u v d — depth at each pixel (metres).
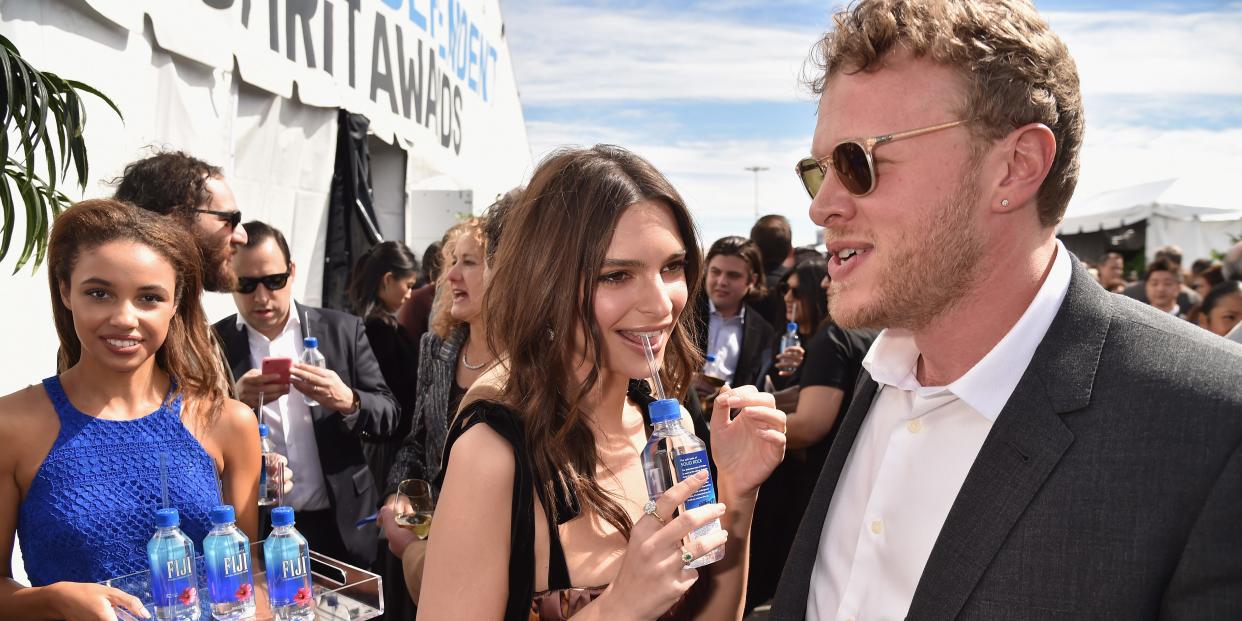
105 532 1.67
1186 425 0.91
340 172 5.47
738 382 4.49
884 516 1.17
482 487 1.17
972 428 1.11
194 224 2.28
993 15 1.01
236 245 2.42
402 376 3.70
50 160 2.02
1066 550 0.95
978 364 1.08
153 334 1.73
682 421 1.39
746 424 1.44
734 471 1.44
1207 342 0.98
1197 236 11.49
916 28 1.01
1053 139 1.01
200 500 1.79
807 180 1.23
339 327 3.16
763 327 4.56
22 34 2.72
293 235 5.01
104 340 1.68
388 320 3.77
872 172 1.04
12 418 1.67
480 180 9.23
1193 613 0.86
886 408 1.29
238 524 1.92
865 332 3.18
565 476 1.27
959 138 1.01
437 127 7.59
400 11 6.54
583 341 1.31
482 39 9.23
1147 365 0.97
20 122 1.96
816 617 1.28
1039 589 0.96
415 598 2.07
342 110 5.43
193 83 3.78
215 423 1.90
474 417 1.23
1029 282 1.07
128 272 1.68
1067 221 12.83
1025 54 1.00
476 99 9.05
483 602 1.15
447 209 7.43
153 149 3.23
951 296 1.06
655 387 1.31
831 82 1.12
